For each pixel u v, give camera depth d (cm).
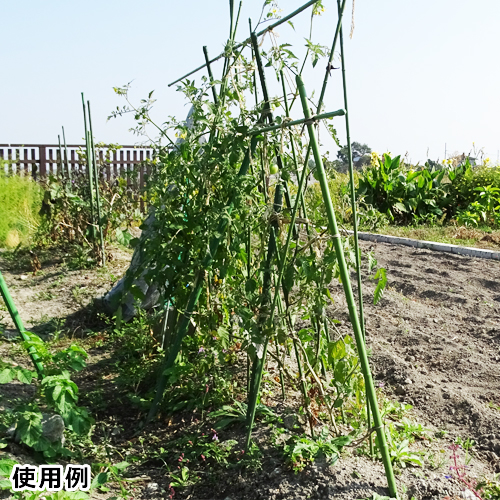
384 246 951
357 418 312
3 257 921
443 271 729
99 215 821
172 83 416
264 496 260
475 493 242
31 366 458
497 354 441
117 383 421
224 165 320
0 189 1169
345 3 277
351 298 247
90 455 319
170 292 365
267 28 308
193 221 342
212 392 358
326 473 262
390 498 240
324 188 248
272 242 302
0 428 312
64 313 618
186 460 303
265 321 299
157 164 376
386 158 1249
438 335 486
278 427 312
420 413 351
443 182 1330
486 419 333
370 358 437
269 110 313
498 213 1127
